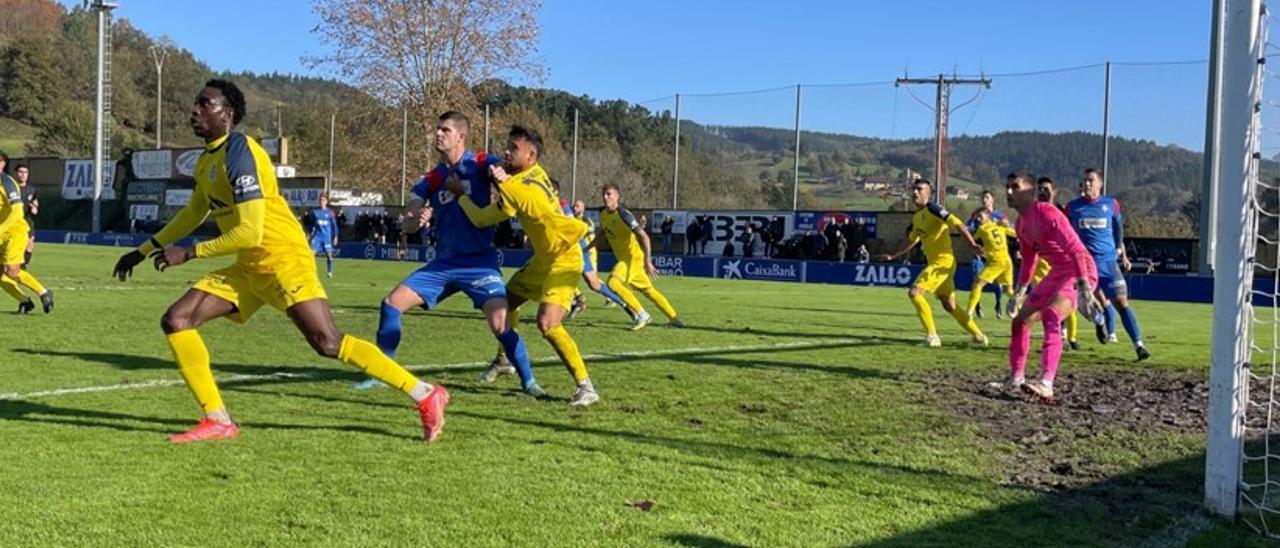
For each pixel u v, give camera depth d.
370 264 29.34
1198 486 4.51
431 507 3.87
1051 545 3.64
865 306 16.22
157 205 44.06
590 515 3.83
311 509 3.80
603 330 11.12
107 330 9.50
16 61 85.12
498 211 6.11
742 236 28.75
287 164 46.78
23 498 3.84
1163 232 24.70
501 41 40.34
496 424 5.45
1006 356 9.30
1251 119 3.96
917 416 6.00
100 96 40.84
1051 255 6.80
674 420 5.69
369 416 5.57
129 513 3.70
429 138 40.12
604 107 48.31
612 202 11.40
